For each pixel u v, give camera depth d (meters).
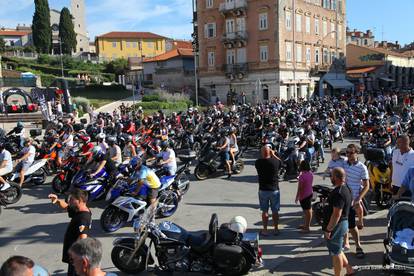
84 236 5.61
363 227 9.09
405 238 6.51
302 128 17.73
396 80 73.88
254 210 10.84
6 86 44.16
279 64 52.28
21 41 103.31
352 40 101.81
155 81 69.38
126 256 7.00
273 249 8.02
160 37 106.12
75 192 5.74
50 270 7.36
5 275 3.13
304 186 8.75
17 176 12.96
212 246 6.80
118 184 10.21
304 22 57.12
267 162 8.48
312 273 6.92
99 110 45.31
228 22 56.25
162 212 10.20
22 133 19.27
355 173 8.03
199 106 48.47
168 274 6.94
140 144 17.73
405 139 8.12
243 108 32.09
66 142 15.86
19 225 9.94
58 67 77.81
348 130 26.52
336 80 60.97
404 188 7.49
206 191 13.05
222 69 57.41
